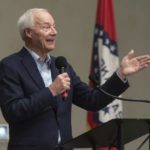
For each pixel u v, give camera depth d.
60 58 5.57
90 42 12.80
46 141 5.21
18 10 11.84
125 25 13.41
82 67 12.55
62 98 5.29
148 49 13.58
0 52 11.46
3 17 11.64
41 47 5.68
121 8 13.47
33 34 5.70
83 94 5.86
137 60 5.31
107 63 9.76
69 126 5.52
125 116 12.84
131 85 13.15
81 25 12.76
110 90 5.52
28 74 5.47
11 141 5.30
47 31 5.69
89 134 4.66
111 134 4.82
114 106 9.54
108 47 9.88
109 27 10.05
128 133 5.08
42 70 5.65
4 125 10.73
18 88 5.36
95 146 5.30
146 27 13.69
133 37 13.45
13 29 11.72
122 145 4.53
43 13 5.77
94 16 12.98
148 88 13.36
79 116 12.26
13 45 11.66
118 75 5.46
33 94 5.17
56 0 12.48
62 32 12.44
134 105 13.04
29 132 5.23
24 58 5.62
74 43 12.55
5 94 5.31
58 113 5.39
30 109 5.07
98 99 5.71
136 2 13.71
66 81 5.12
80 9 12.82
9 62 5.52
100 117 9.41
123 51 13.22
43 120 5.30
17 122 5.29
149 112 13.21
